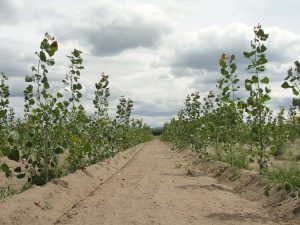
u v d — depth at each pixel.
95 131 18.97
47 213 9.16
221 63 15.98
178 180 15.58
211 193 12.48
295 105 9.07
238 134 17.73
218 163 18.56
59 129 12.24
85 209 10.12
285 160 19.80
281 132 22.73
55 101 11.91
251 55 12.84
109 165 20.42
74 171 14.86
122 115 27.89
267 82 12.90
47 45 11.50
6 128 15.79
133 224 8.44
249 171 14.66
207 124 21.88
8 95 15.68
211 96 23.41
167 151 36.78
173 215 9.26
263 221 8.96
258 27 12.73
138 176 17.38
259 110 13.20
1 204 8.51
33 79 11.59
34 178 11.79
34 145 12.16
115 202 10.90
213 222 8.75
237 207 10.46
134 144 41.78
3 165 10.97
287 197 10.05
